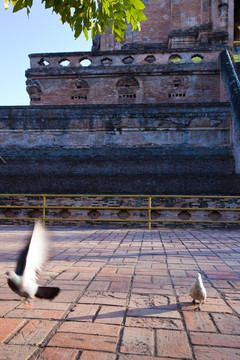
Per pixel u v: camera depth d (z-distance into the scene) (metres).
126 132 15.91
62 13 3.43
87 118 15.91
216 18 24.27
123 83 20.53
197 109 15.63
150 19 27.36
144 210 11.80
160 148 15.65
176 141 15.67
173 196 10.66
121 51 20.64
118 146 15.82
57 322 2.94
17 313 3.15
